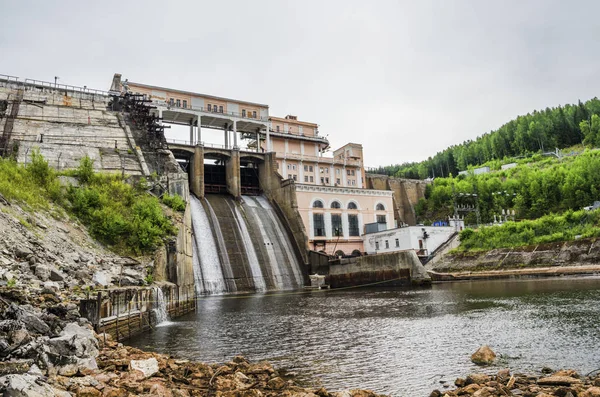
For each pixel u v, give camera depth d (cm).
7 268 1919
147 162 5141
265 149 8744
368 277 6291
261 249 6712
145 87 7331
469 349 1825
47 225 2883
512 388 1241
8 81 6656
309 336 2300
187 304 3678
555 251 5816
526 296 3547
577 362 1541
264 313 3406
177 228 3644
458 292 4409
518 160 16425
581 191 9075
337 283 6662
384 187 10638
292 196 7456
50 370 1101
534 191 9906
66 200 3506
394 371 1541
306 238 7119
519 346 1827
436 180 11800
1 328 1173
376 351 1878
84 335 1439
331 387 1379
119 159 4903
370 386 1378
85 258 2762
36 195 3244
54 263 2341
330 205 8156
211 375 1377
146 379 1237
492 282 5481
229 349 2002
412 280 5775
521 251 6219
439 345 1934
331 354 1852
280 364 1700
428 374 1484
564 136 17438
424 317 2798
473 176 13025
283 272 6681
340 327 2569
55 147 4819
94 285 2317
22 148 4612
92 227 3325
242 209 7269
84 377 1103
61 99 6700
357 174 9950
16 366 996
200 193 7019
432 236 7550
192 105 7712
